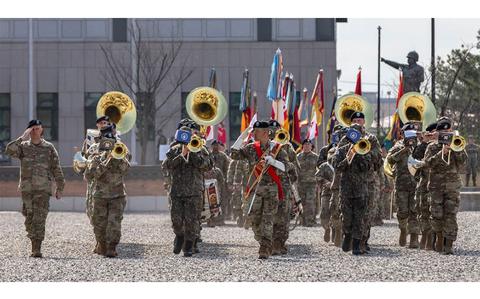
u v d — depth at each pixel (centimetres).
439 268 2858
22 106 11981
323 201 3947
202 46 11912
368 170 3334
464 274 2717
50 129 12038
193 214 3322
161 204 6800
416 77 6106
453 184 3366
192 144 3269
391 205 5081
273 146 3184
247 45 11912
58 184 3353
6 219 5688
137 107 10825
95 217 3359
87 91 12019
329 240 3953
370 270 2805
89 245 3853
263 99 11888
